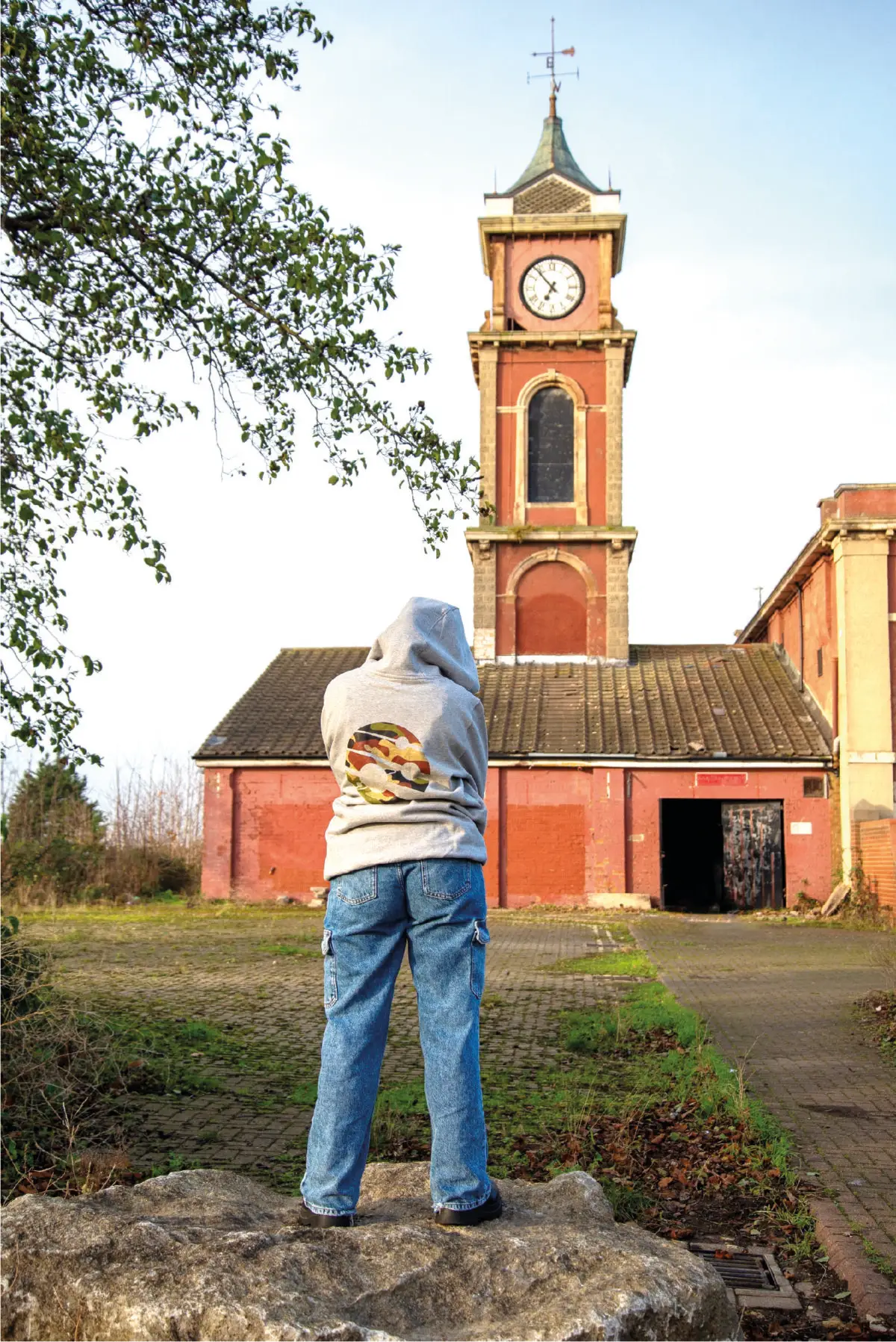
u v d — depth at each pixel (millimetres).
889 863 21875
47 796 26406
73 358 7156
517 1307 2691
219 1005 10406
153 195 6949
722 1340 2801
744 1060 7844
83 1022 6586
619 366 30125
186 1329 2475
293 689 29625
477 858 3193
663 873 28328
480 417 30344
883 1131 6020
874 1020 9680
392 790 3164
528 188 30938
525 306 30797
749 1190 5098
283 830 26500
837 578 24656
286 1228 2977
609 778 25516
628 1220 4684
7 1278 2670
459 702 3291
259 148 7035
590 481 29938
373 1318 2617
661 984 12203
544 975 13398
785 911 24484
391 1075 7426
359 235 7441
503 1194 3459
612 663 29219
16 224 6781
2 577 6598
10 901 24109
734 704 27172
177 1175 3465
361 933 3146
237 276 7352
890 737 23922
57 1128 5496
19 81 6801
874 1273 4027
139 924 20438
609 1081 7328
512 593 29656
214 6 7156
